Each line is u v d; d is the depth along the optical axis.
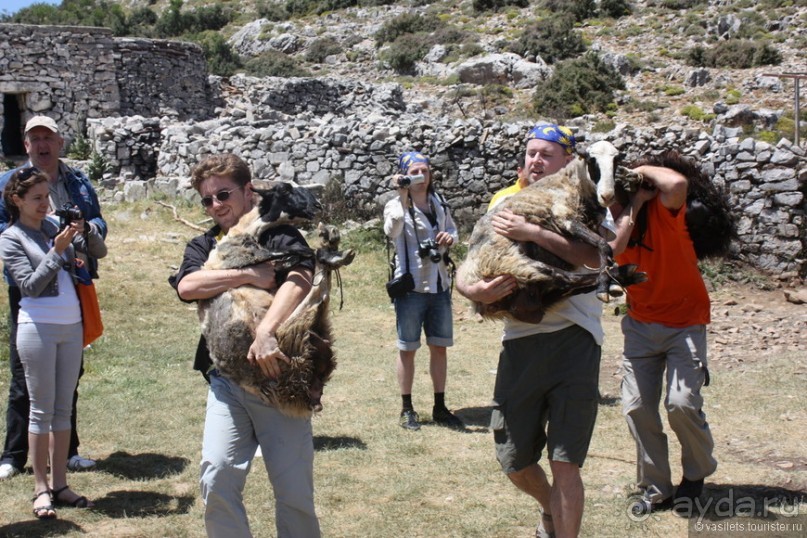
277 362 3.49
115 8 55.19
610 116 29.55
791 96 30.86
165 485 5.37
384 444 6.24
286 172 17.19
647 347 4.89
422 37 43.38
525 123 17.03
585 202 3.79
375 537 4.61
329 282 3.70
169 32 54.03
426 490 5.30
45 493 4.80
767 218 14.40
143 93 25.36
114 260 12.80
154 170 19.98
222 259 3.65
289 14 53.88
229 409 3.61
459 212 16.69
